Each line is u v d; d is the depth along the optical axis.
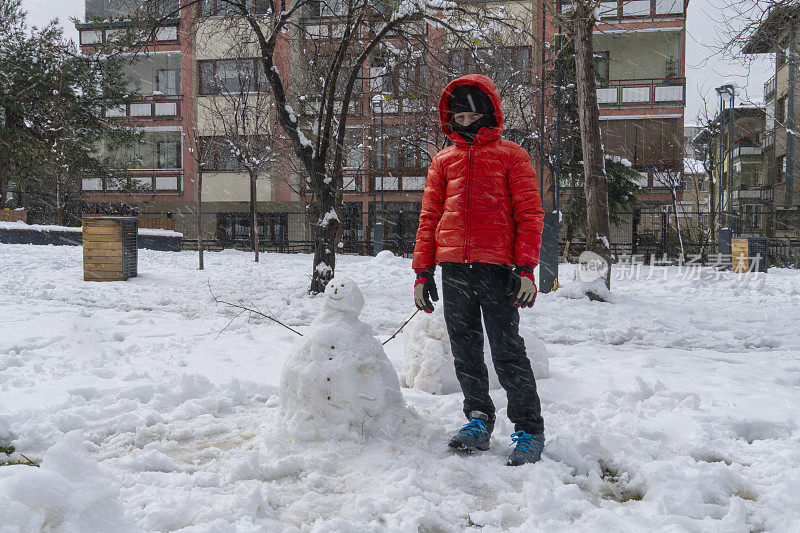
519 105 20.06
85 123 26.53
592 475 2.62
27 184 27.61
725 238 18.41
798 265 22.25
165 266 15.35
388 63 13.61
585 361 5.33
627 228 25.34
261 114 19.47
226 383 4.06
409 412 3.10
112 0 11.51
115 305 8.54
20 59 25.20
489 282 2.95
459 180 3.02
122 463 2.66
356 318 3.16
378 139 25.11
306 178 19.83
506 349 2.93
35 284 10.40
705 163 33.81
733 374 4.76
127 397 3.89
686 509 2.27
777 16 11.78
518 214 2.96
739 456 2.90
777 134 30.77
